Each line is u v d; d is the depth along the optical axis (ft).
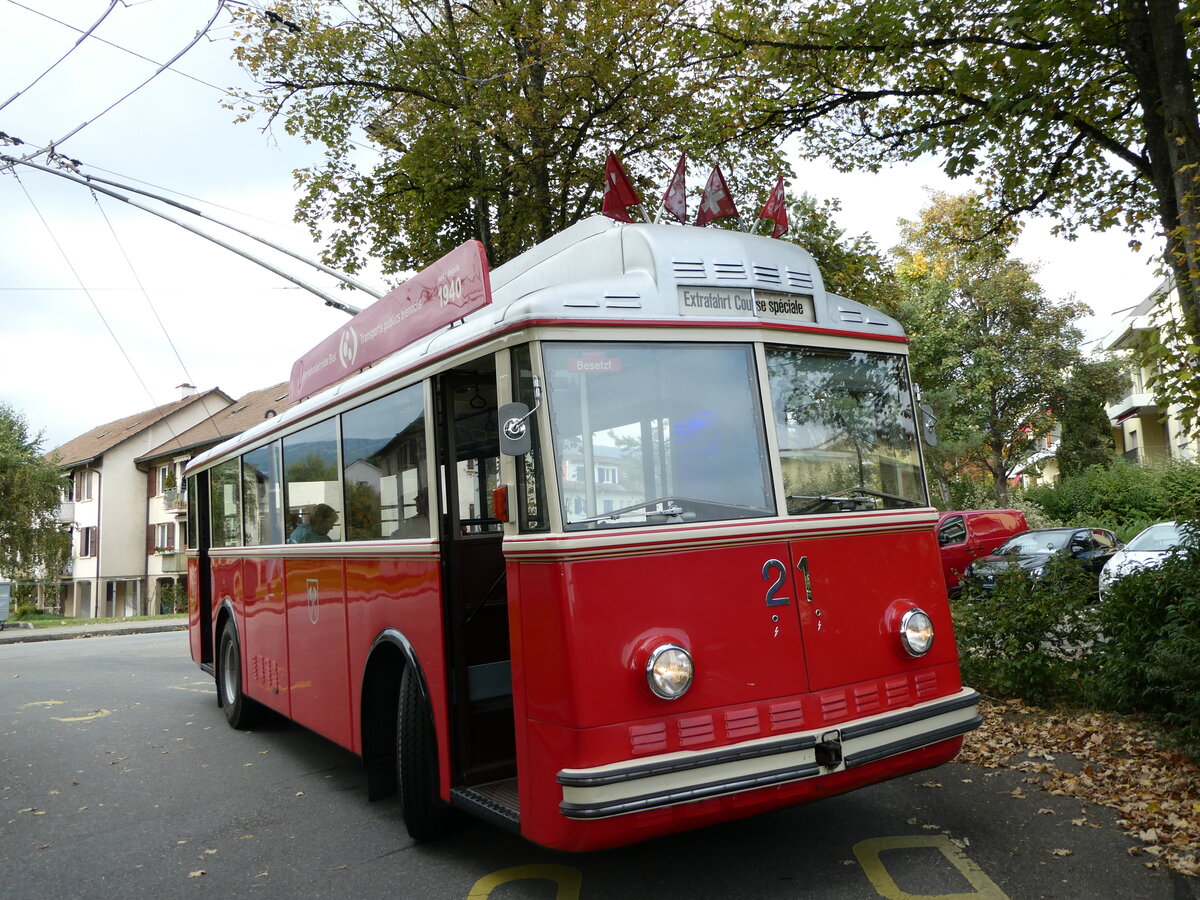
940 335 115.75
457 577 16.24
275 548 25.45
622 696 12.59
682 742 12.74
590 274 15.76
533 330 13.47
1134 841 15.25
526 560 13.37
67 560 145.38
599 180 54.70
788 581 13.99
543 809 12.92
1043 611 25.07
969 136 28.30
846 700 14.10
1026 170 31.96
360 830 18.80
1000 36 27.12
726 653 13.29
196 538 36.19
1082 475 110.63
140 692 39.86
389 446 18.40
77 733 30.83
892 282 56.08
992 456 122.72
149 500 173.27
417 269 59.31
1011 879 14.01
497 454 17.20
